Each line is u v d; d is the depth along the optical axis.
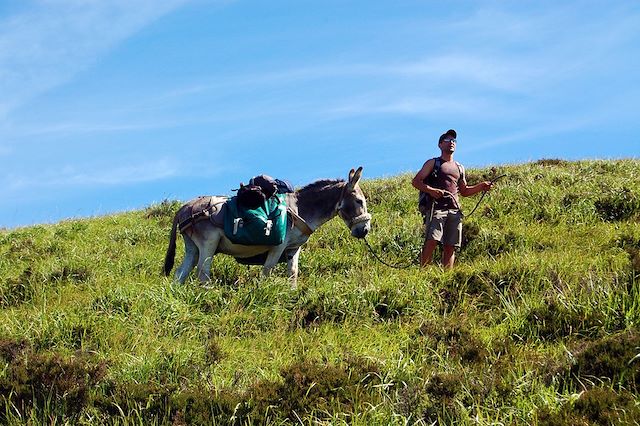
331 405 7.01
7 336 9.00
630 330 7.76
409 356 8.10
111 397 7.14
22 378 7.35
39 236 16.67
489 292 10.01
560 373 7.23
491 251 12.86
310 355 8.47
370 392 7.28
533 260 10.69
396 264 12.84
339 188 11.88
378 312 9.89
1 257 14.41
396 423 6.57
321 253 13.24
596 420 6.16
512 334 8.66
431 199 12.15
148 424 6.86
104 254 13.85
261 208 11.10
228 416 6.89
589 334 8.35
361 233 11.92
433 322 9.11
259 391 7.17
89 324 9.17
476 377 7.29
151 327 9.21
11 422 6.80
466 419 6.48
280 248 11.41
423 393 7.00
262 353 8.62
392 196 17.14
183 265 11.43
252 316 9.69
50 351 8.71
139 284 10.74
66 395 7.07
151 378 7.75
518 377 7.35
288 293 10.27
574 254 11.50
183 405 7.03
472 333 8.73
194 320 9.56
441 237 11.99
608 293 8.70
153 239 15.50
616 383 6.89
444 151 12.36
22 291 11.63
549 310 8.85
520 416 6.49
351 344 8.78
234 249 11.35
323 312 9.82
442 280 10.48
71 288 11.72
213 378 7.70
